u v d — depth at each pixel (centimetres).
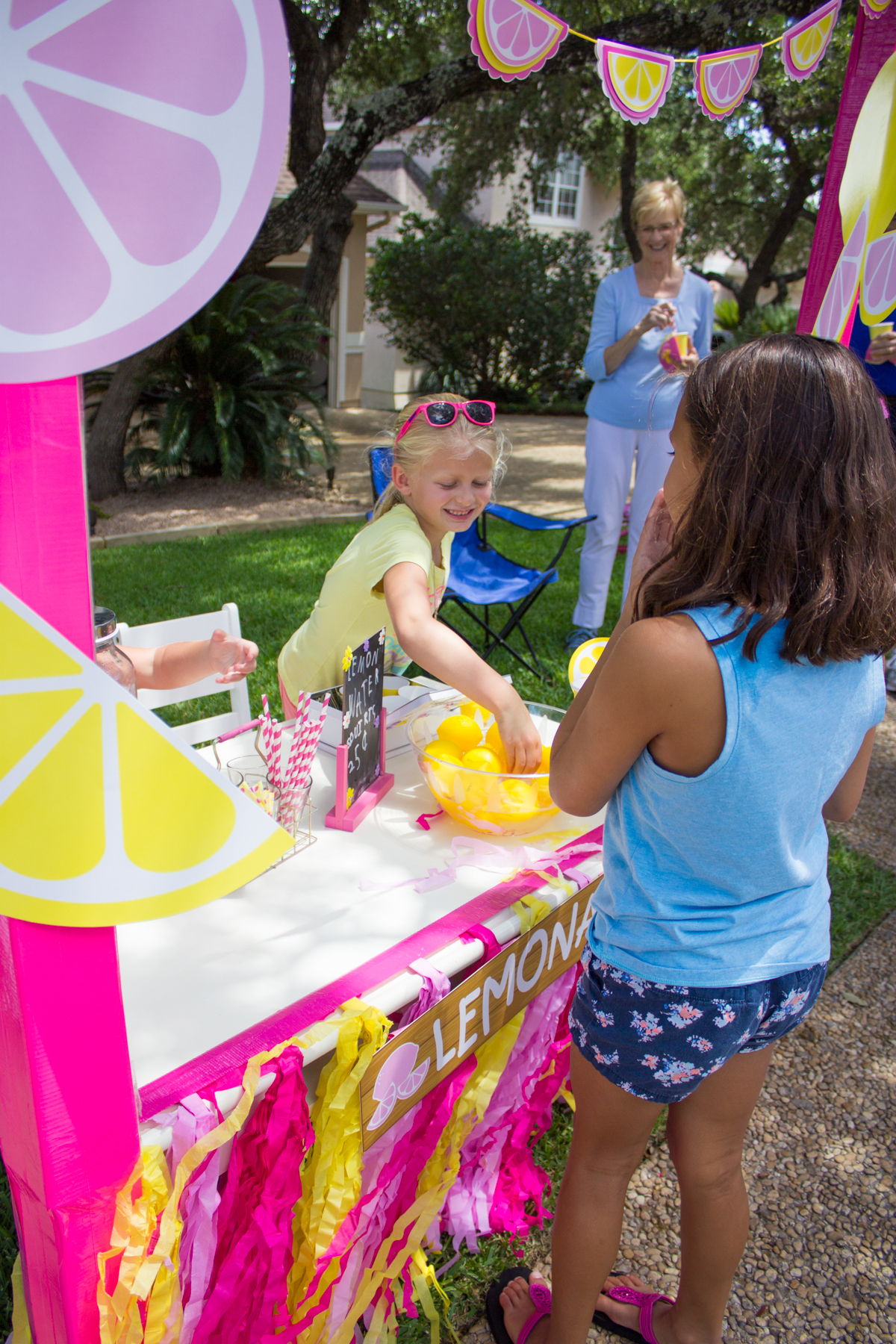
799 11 671
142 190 64
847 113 261
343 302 1467
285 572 586
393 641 209
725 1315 170
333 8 900
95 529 709
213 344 827
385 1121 126
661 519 122
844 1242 185
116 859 82
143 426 886
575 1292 139
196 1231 111
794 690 101
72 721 78
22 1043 90
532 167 1290
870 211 250
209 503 822
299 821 168
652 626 101
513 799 159
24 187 62
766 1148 206
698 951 114
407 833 167
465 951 137
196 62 63
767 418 96
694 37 680
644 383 417
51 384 72
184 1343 114
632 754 108
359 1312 139
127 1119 99
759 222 1705
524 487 951
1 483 72
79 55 60
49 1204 97
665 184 403
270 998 123
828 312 254
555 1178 188
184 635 225
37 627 75
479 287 1469
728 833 106
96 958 90
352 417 1434
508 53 207
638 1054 120
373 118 772
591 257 1566
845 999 252
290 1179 115
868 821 342
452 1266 168
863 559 98
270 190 67
